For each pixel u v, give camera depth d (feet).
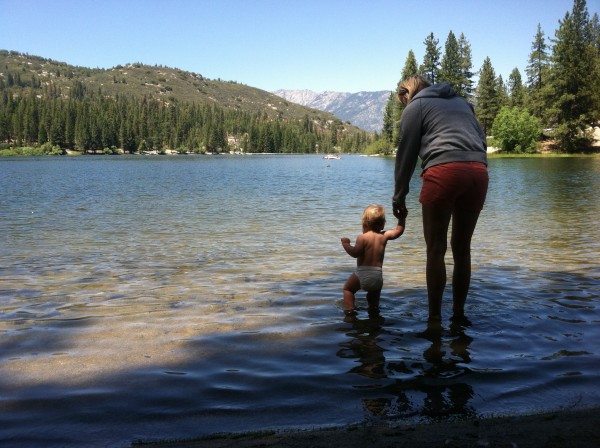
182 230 33.35
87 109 555.69
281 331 12.67
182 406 8.54
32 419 8.11
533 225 33.35
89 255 24.41
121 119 558.97
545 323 13.08
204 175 127.44
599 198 51.96
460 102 13.65
